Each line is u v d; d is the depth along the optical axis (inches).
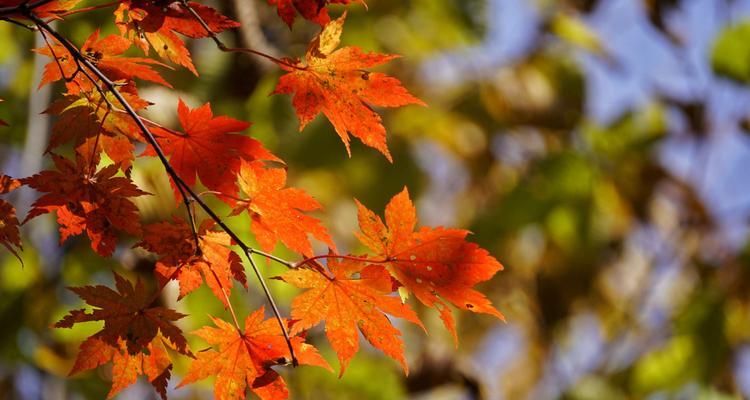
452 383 239.1
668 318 281.4
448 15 250.4
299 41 212.2
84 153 80.2
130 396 211.6
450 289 83.3
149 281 161.0
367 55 79.8
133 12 79.3
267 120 187.6
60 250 203.8
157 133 81.7
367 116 82.0
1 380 215.3
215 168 82.7
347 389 227.0
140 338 80.0
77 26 149.6
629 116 288.8
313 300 82.4
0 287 202.4
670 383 266.2
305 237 84.1
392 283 84.7
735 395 264.5
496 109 284.7
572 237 265.0
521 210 253.8
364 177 246.1
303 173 229.3
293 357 81.1
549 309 296.7
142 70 82.2
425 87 286.7
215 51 182.2
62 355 209.9
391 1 249.9
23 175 181.2
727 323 263.3
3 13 75.9
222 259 82.7
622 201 285.9
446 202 294.4
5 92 232.1
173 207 152.8
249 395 171.5
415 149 269.4
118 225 80.7
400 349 82.6
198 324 171.0
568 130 279.0
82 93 80.9
